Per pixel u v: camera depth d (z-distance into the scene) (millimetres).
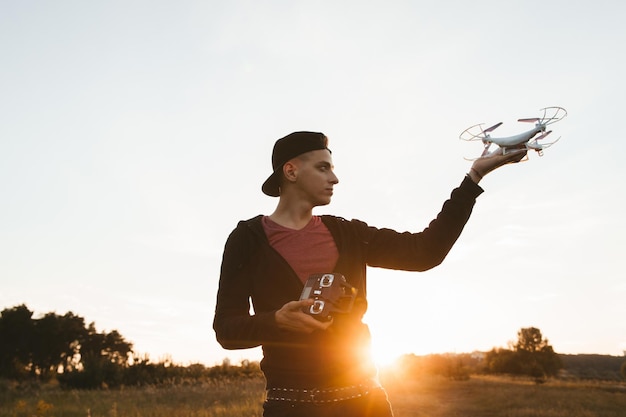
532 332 73750
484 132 2082
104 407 13484
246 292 2074
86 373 24625
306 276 2031
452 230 2109
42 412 12016
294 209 2143
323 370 1867
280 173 2191
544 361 71625
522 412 16500
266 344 1877
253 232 2092
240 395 17078
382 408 1923
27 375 40906
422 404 18828
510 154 2021
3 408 13828
